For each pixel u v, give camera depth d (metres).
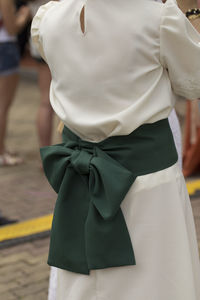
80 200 1.60
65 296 1.65
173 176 1.57
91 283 1.59
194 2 1.65
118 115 1.46
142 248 1.52
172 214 1.55
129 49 1.43
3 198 4.35
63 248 1.62
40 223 3.72
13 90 5.06
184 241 1.54
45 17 1.64
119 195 1.48
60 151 1.62
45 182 4.77
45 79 4.69
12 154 5.57
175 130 1.92
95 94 1.50
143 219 1.52
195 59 1.46
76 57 1.51
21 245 3.38
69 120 1.55
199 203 3.96
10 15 4.54
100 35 1.46
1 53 4.75
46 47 1.60
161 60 1.47
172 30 1.41
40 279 2.91
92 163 1.52
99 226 1.52
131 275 1.54
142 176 1.52
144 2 1.45
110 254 1.52
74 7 1.53
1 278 2.93
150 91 1.47
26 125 7.32
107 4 1.46
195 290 1.63
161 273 1.53
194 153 4.57
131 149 1.52
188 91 1.51
